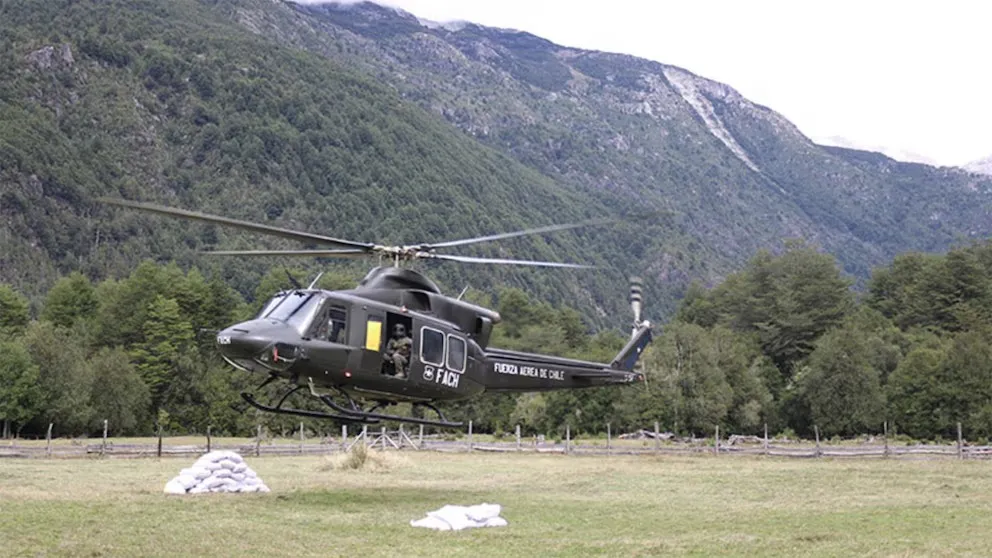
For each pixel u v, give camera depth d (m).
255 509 24.77
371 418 24.81
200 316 102.94
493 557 18.16
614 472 40.16
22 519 21.62
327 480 34.69
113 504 25.09
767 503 28.56
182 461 45.47
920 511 26.08
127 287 104.69
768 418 89.88
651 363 83.00
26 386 75.12
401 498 28.28
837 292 113.94
